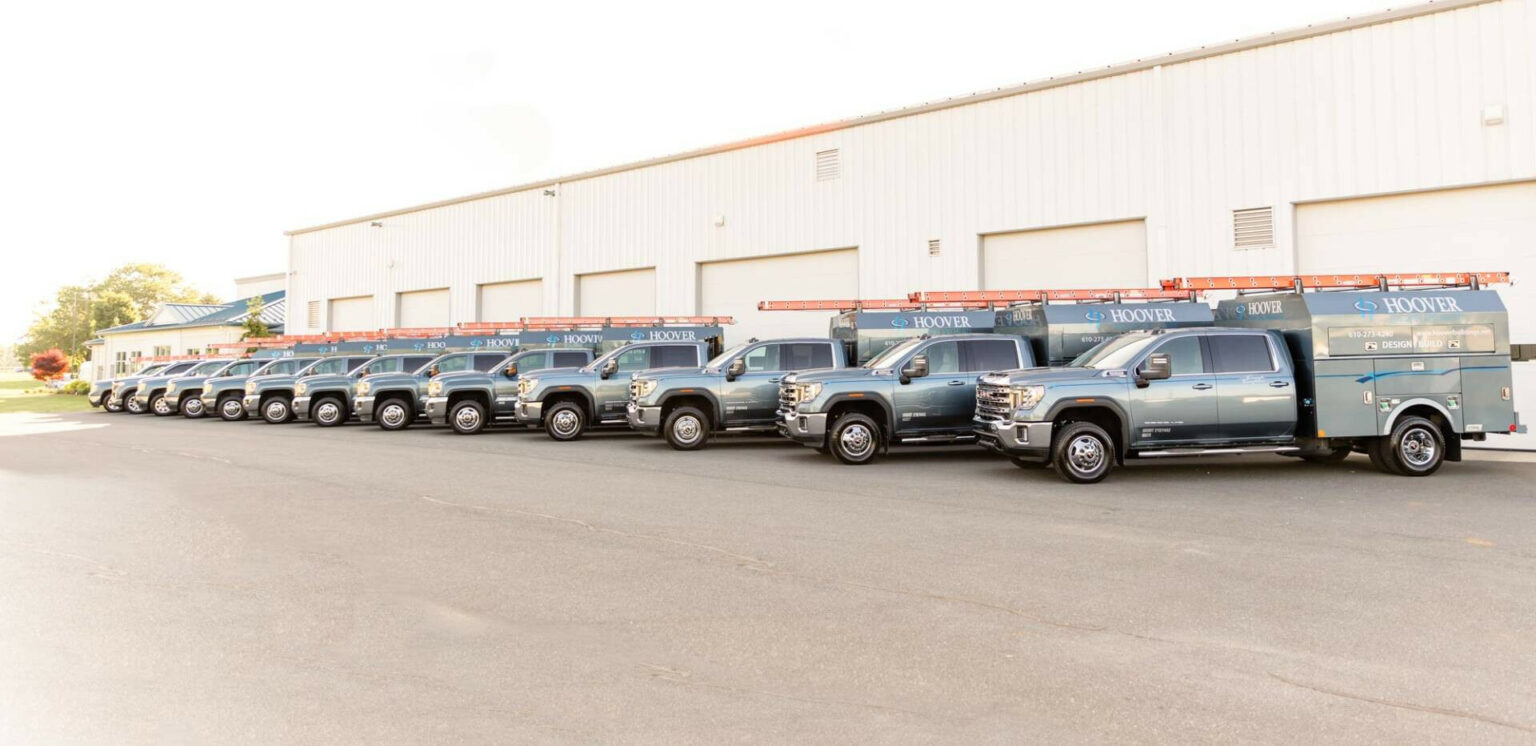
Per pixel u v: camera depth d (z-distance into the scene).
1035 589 5.92
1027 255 19.78
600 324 21.77
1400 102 15.78
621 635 4.99
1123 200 18.36
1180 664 4.50
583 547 7.23
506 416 19.28
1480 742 3.58
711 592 5.88
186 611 5.45
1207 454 11.03
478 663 4.54
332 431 20.03
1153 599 5.67
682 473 11.95
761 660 4.58
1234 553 6.94
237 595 5.82
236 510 8.99
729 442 16.75
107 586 6.04
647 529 7.97
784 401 13.59
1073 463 10.72
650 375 15.21
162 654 4.68
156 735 3.67
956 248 20.52
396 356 21.30
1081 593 5.82
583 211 27.64
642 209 26.20
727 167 24.44
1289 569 6.43
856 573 6.37
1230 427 11.05
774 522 8.30
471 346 22.34
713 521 8.35
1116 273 18.61
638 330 20.78
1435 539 7.45
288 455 14.41
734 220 24.23
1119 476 11.41
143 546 7.29
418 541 7.46
